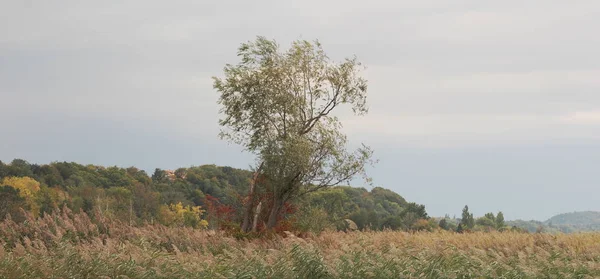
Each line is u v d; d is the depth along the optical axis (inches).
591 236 1139.9
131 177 3991.1
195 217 3383.4
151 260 774.5
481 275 719.1
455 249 843.4
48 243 961.5
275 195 1311.5
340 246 965.8
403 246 928.3
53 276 716.0
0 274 705.0
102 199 3186.5
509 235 1118.4
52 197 3336.6
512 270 763.4
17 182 3312.0
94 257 781.3
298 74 1369.3
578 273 783.7
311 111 1371.8
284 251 812.0
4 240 979.3
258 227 1302.9
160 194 3631.9
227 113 1359.5
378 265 720.3
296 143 1286.9
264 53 1371.8
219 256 900.0
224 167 4141.2
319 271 714.8
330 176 1318.9
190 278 725.9
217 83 1354.6
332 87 1364.4
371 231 1157.7
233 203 1349.7
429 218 3580.2
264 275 722.2
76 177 3789.4
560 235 1114.7
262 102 1338.6
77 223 1051.9
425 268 713.0
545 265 796.6
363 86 1380.4
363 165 1314.0
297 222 1284.4
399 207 3826.3
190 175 3973.9
